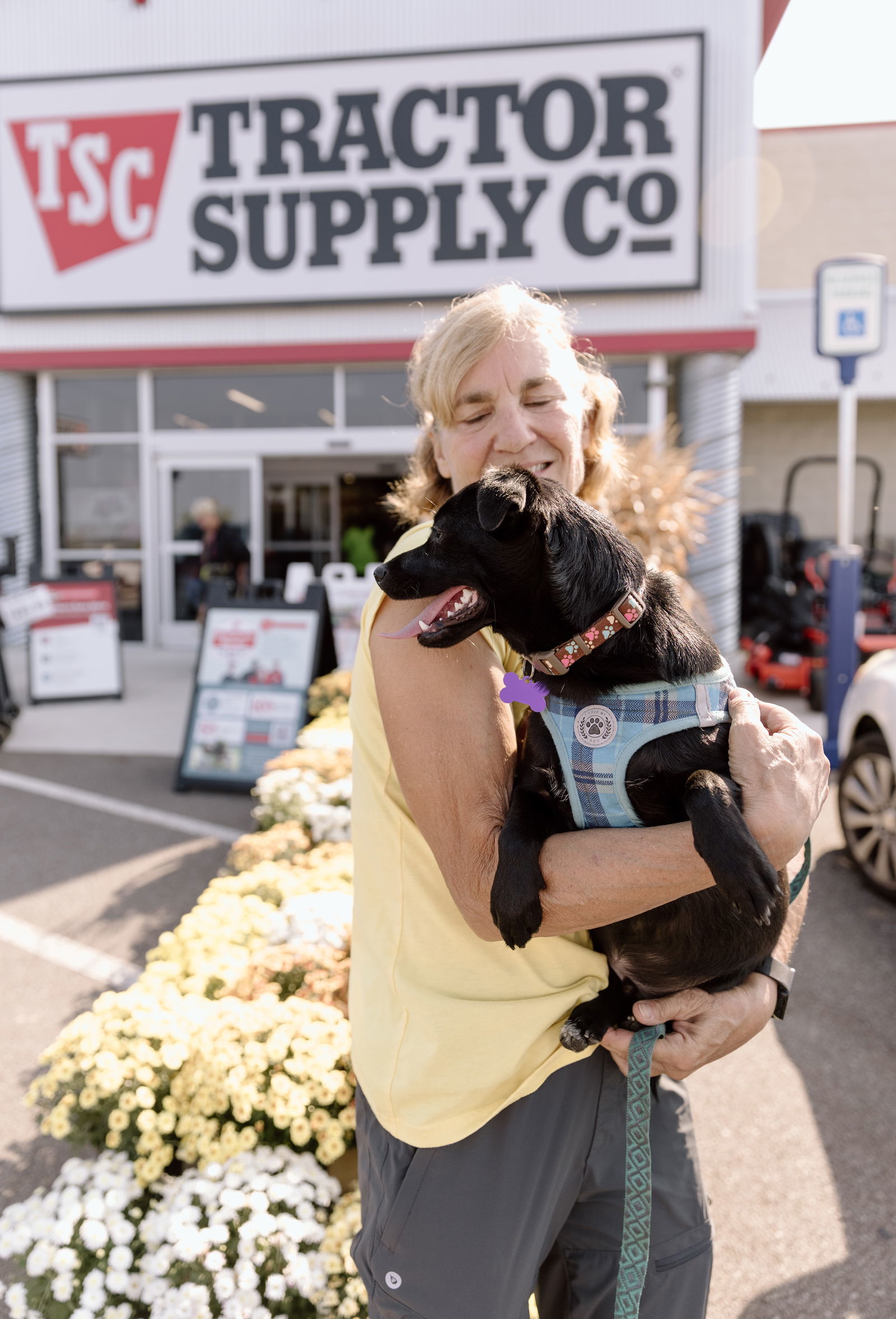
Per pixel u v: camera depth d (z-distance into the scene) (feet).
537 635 4.33
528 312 4.84
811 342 50.75
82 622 26.81
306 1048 6.21
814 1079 9.21
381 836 4.23
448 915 4.15
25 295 32.50
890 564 30.19
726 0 28.63
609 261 29.58
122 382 34.71
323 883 8.50
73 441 34.96
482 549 4.19
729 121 28.94
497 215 29.81
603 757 4.21
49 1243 5.63
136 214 31.58
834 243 53.21
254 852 10.17
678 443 31.60
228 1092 5.98
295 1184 5.75
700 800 3.84
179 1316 5.18
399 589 4.26
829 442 51.93
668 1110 4.71
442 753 3.98
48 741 22.58
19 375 34.45
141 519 35.14
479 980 4.14
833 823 17.10
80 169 31.60
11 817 16.83
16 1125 8.45
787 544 31.32
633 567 4.40
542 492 4.31
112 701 26.84
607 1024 4.33
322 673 19.11
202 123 30.81
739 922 4.46
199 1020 6.64
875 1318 6.50
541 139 29.25
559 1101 4.19
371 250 30.60
